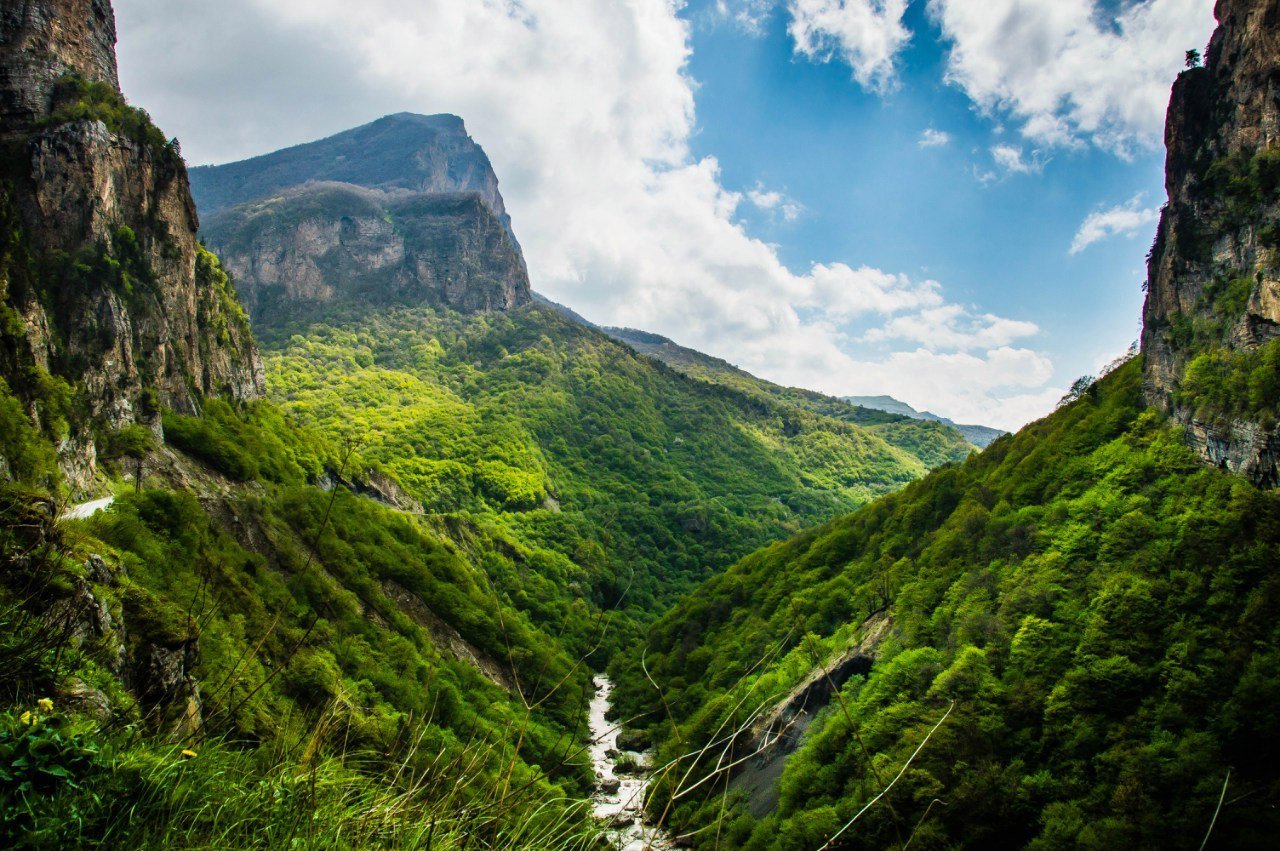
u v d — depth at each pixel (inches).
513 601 3809.1
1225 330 2425.0
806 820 1633.9
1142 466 2444.6
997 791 1614.2
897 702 2011.6
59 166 2320.4
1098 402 3193.9
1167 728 1614.2
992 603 2300.7
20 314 1920.5
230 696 298.5
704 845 219.6
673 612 4128.9
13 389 1721.2
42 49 2484.0
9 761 210.2
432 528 4151.1
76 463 1876.2
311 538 2524.6
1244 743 1499.8
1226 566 1900.8
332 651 1633.9
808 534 4188.0
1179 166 2829.7
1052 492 2763.3
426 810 250.5
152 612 644.1
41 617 343.0
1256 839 1315.2
